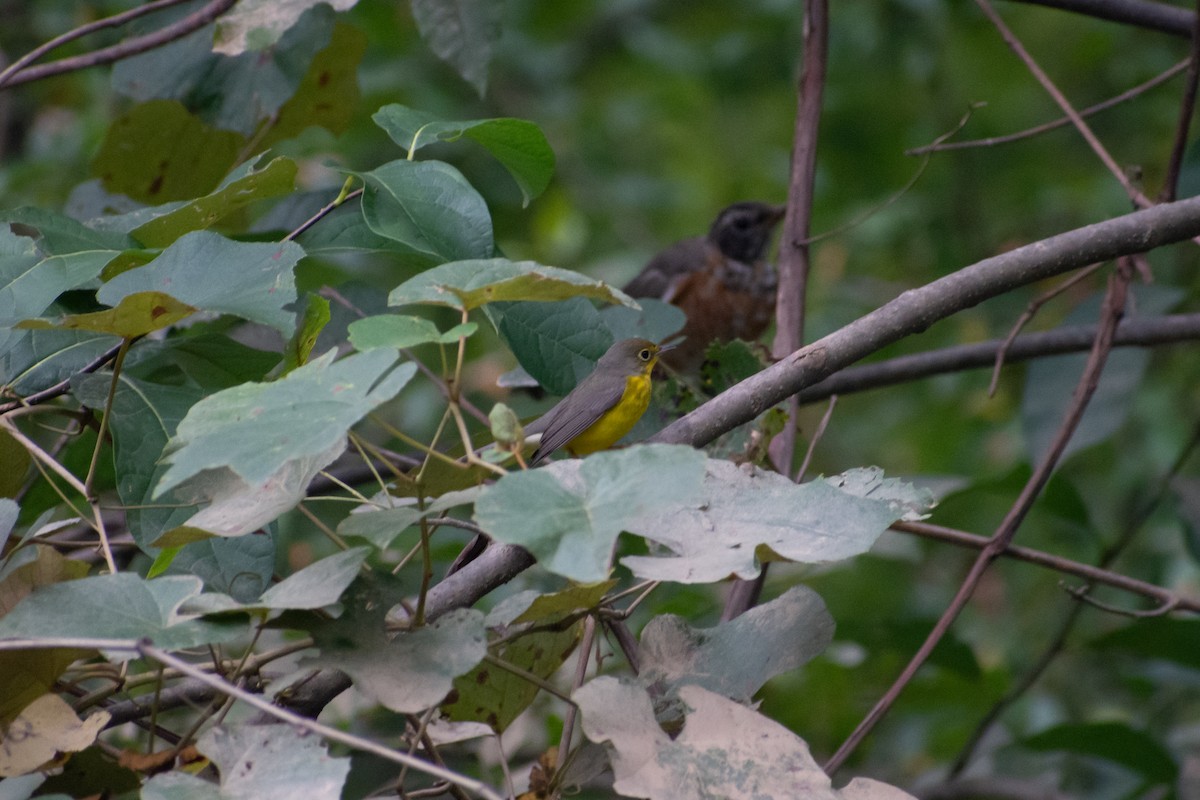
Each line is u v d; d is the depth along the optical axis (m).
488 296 4.36
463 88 17.00
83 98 14.97
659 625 5.16
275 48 8.62
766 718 4.34
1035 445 9.62
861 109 18.41
